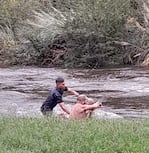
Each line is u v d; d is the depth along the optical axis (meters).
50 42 31.73
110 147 8.61
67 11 32.38
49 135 9.20
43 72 27.69
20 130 9.59
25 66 31.55
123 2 31.22
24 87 21.92
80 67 29.89
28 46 32.31
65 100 18.16
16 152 8.39
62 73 27.02
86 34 29.92
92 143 8.74
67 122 10.41
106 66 29.84
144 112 15.63
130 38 30.75
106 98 18.59
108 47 30.00
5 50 33.34
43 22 32.56
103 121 10.73
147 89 20.67
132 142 8.83
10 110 14.67
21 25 34.28
